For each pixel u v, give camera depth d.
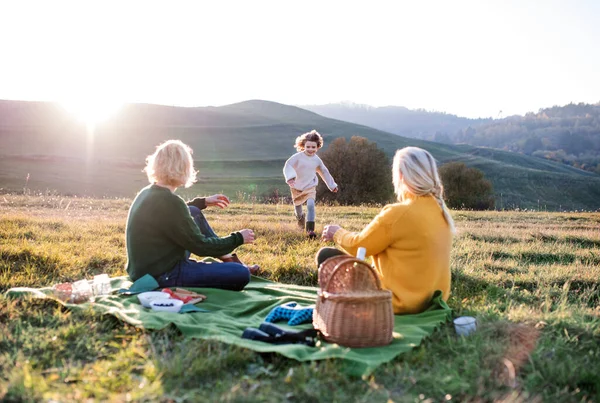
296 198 9.64
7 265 6.39
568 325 4.59
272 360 3.80
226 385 3.37
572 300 6.15
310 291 5.89
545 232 11.30
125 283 5.60
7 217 10.07
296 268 6.79
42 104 100.19
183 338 4.16
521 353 3.96
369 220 12.93
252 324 4.59
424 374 3.58
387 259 4.77
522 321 4.64
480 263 7.64
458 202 55.78
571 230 12.80
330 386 3.39
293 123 132.25
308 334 4.16
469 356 3.83
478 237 10.44
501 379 3.56
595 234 11.09
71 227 9.58
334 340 4.01
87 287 5.17
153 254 5.30
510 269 7.49
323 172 9.73
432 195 4.68
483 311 5.01
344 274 4.41
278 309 4.69
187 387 3.37
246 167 89.25
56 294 4.96
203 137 109.00
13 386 3.15
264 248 8.19
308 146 9.48
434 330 4.37
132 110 118.19
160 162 5.27
